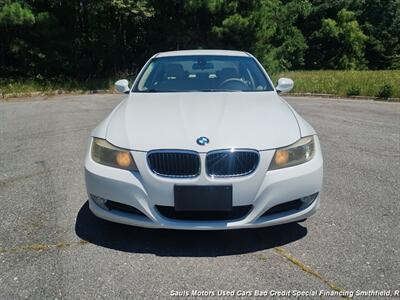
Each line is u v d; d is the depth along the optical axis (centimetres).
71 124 727
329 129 690
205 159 259
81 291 237
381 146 569
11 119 783
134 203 268
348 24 3120
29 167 465
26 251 280
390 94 1116
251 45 1523
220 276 253
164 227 267
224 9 1456
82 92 1290
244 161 263
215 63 421
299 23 3178
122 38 1578
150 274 254
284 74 1716
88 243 292
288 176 269
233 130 274
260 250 283
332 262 267
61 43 1420
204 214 269
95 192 281
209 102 329
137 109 322
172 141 265
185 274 255
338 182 417
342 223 322
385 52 3388
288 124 294
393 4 3375
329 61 3238
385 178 429
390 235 302
